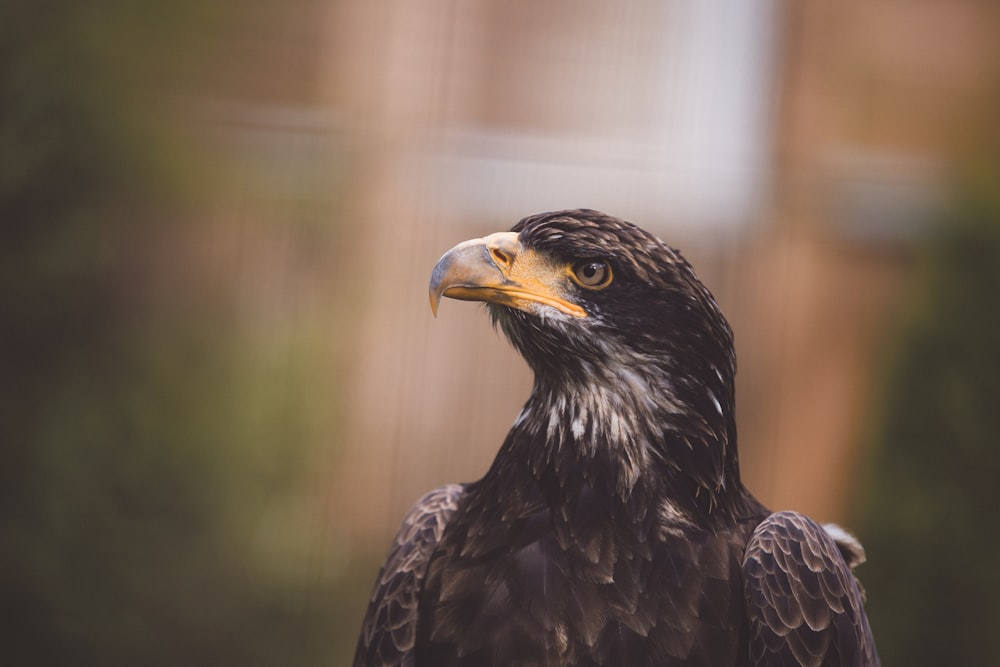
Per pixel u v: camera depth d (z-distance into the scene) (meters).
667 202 15.34
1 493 10.24
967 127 15.48
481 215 14.98
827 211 15.12
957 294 11.47
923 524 11.38
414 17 14.80
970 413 11.34
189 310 11.37
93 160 10.22
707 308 5.13
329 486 12.29
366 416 14.41
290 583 11.37
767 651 4.92
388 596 5.41
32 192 10.09
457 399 14.80
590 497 5.08
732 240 15.18
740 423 14.79
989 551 11.31
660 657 4.84
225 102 13.48
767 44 15.48
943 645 11.41
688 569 4.95
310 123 14.14
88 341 10.41
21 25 10.01
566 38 15.47
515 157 15.20
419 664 5.17
